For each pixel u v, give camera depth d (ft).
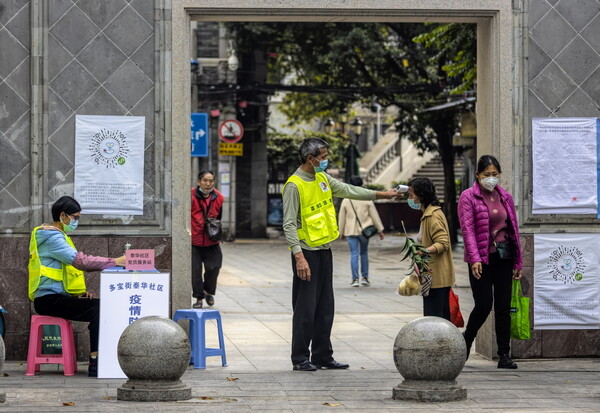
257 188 148.15
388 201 162.91
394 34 128.16
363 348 45.11
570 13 42.73
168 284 37.50
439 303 39.29
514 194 42.39
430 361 32.14
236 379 36.58
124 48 41.50
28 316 41.14
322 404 31.63
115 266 38.81
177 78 41.57
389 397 33.04
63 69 41.32
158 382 32.37
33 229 39.17
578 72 42.73
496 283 39.99
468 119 98.48
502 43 42.32
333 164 169.27
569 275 42.78
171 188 41.57
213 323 53.42
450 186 120.57
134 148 41.42
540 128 42.50
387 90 114.62
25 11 41.32
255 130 146.82
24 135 41.24
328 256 39.55
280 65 142.00
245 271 90.99
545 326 42.70
